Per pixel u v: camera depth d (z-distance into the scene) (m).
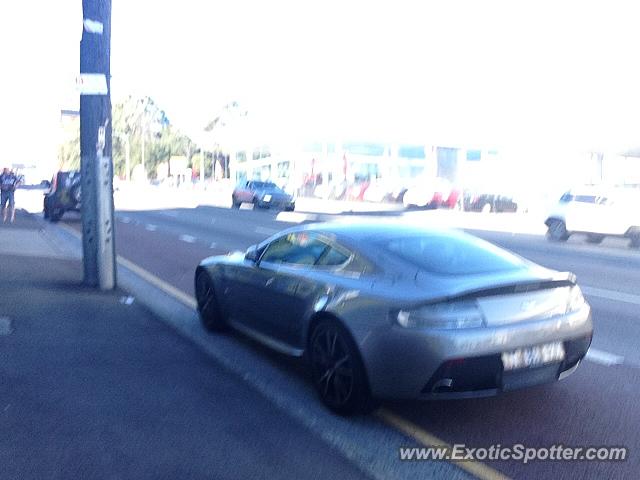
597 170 44.56
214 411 6.02
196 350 7.93
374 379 5.48
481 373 5.32
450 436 5.57
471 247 6.43
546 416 6.00
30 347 7.76
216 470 4.85
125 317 9.41
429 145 56.88
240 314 7.85
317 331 6.14
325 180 57.72
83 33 10.47
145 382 6.73
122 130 97.62
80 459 4.96
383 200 47.69
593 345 8.56
